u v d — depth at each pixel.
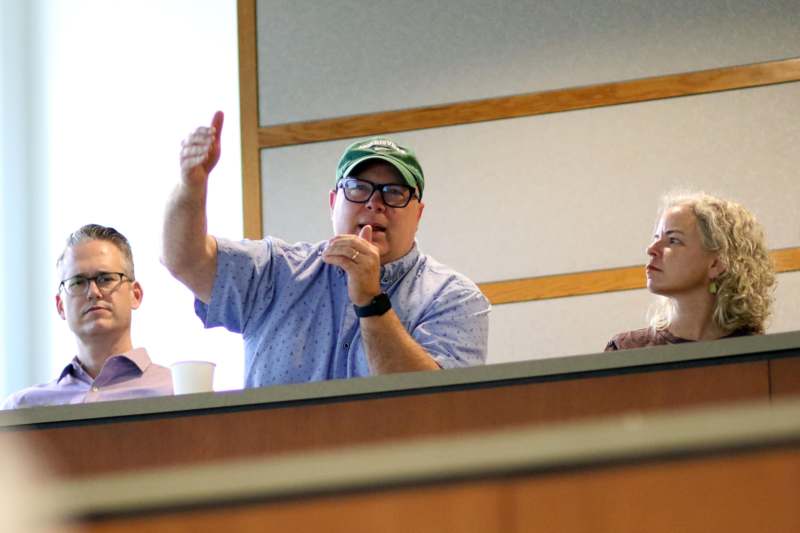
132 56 10.44
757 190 9.61
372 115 10.12
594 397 4.38
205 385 5.34
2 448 4.59
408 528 2.48
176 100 10.35
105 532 2.54
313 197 10.03
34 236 10.15
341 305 6.37
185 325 9.77
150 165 10.23
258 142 10.18
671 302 7.05
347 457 2.55
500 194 9.84
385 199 6.48
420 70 10.16
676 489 2.49
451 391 4.42
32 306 10.00
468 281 6.61
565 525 2.49
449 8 10.23
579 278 9.62
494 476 2.51
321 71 10.27
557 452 2.52
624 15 10.02
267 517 2.51
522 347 9.56
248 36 10.39
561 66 10.01
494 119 9.98
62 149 10.29
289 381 6.32
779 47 9.82
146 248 10.05
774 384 4.34
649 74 9.91
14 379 9.84
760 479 2.47
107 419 4.59
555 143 9.88
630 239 9.64
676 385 4.38
